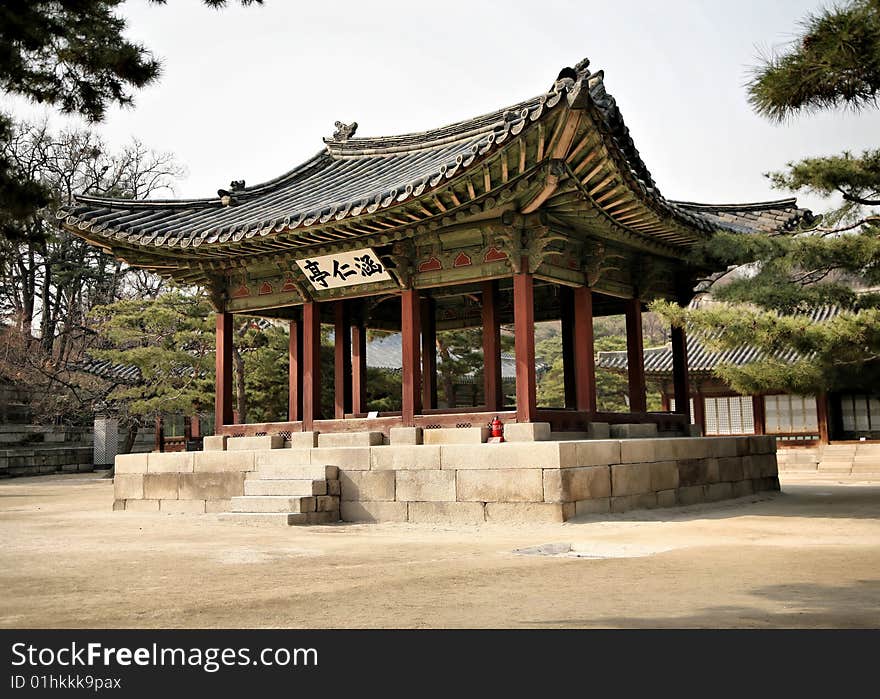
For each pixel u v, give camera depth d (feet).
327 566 32.94
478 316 81.30
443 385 127.85
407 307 59.98
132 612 23.95
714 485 61.21
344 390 73.82
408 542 40.93
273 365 115.14
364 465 53.62
